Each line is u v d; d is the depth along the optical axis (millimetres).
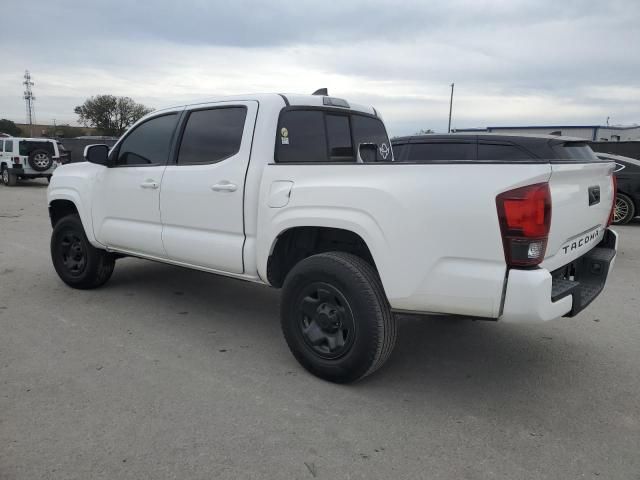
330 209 3426
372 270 3398
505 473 2660
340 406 3305
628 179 11289
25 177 21219
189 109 4496
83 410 3176
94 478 2555
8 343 4215
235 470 2639
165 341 4336
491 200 2865
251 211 3910
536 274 2846
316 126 4391
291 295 3668
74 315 4926
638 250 8617
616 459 2793
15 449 2770
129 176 4836
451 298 3037
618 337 4574
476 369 3916
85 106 67062
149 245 4734
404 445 2893
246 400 3350
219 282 6188
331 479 2592
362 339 3342
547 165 2854
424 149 7820
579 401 3436
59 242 5699
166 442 2861
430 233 3037
